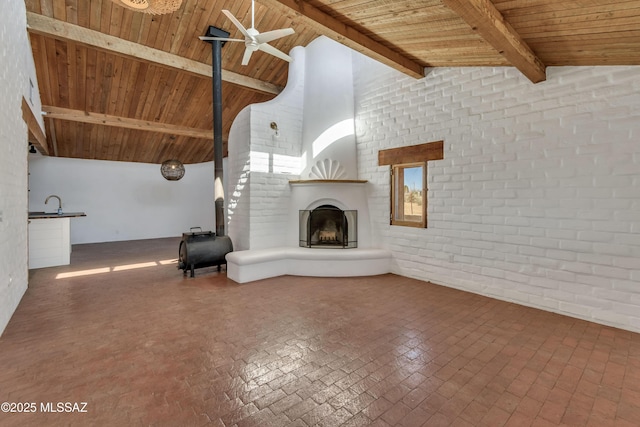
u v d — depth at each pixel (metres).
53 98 5.83
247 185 5.05
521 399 1.90
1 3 2.89
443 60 3.88
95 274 5.00
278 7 2.60
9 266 3.17
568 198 3.16
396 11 2.74
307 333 2.83
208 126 7.62
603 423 1.70
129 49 5.07
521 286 3.52
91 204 8.62
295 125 5.50
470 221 3.94
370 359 2.37
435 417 1.74
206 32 5.26
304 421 1.72
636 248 2.79
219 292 4.03
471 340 2.67
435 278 4.36
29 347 2.56
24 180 3.98
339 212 5.21
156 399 1.90
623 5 2.02
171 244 8.30
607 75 2.90
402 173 4.86
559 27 2.43
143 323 3.06
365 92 5.22
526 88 3.41
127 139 8.02
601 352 2.46
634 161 2.78
